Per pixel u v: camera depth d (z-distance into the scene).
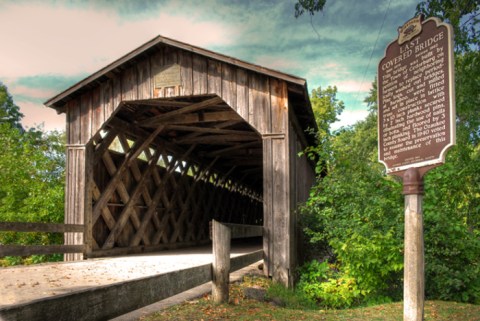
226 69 9.09
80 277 5.72
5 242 11.42
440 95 3.78
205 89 9.16
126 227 10.88
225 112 10.73
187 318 4.74
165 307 5.12
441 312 5.51
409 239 4.04
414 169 4.04
